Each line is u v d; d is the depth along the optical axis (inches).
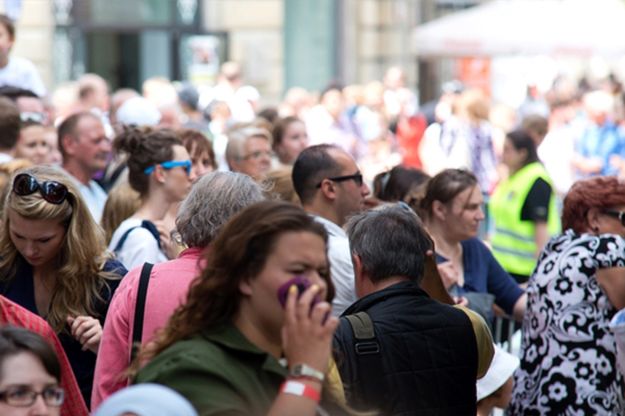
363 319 372.5
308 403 264.2
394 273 385.4
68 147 645.9
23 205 398.0
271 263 273.6
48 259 409.4
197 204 380.8
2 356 277.6
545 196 751.7
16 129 632.4
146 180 512.4
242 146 682.2
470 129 1178.0
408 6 1964.8
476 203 541.3
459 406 378.0
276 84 1851.6
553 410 466.9
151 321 374.6
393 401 368.2
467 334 378.6
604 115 1202.0
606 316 468.1
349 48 1888.5
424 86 2027.6
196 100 1108.5
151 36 1814.7
